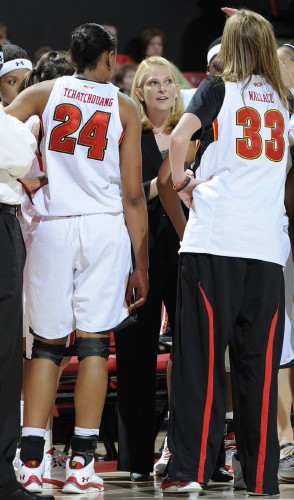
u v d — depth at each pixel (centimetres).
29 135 923
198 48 2309
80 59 1038
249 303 993
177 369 990
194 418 980
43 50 1628
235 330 1006
